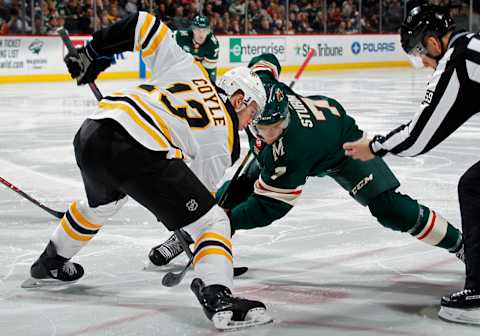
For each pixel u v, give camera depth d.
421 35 3.14
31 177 6.77
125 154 3.01
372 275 3.95
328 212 5.39
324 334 3.09
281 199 3.54
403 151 3.15
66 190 6.23
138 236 4.79
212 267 3.05
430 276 3.93
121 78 18.30
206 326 3.18
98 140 3.05
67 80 17.89
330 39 22.56
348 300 3.55
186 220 3.06
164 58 3.19
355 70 22.14
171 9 19.09
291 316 3.31
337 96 14.12
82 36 18.09
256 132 3.35
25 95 14.35
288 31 21.66
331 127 3.50
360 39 23.31
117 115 3.02
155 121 3.03
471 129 9.71
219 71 20.25
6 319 3.28
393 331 3.12
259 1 20.88
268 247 4.51
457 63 2.97
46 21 17.55
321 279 3.89
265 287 3.76
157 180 3.02
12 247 4.55
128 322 3.24
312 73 20.77
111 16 18.42
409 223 3.64
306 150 3.38
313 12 22.12
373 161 3.62
